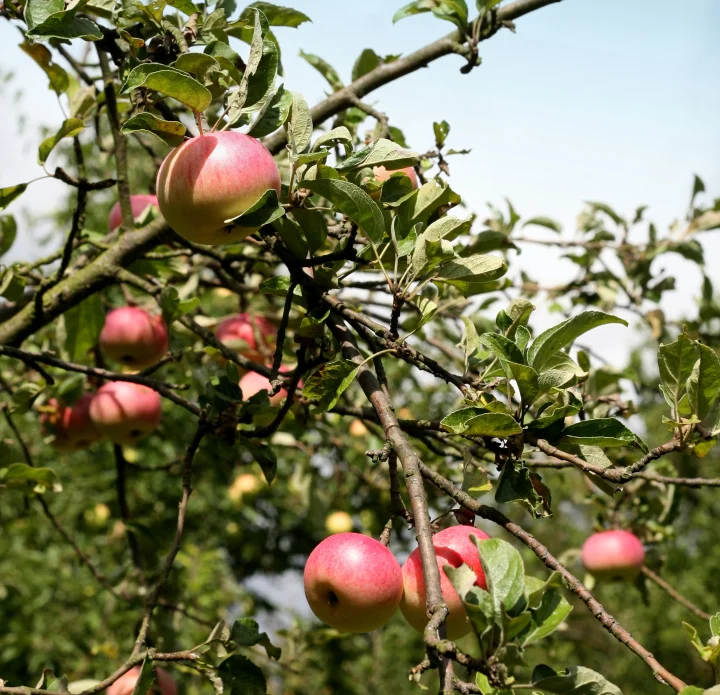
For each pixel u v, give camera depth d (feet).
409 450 2.19
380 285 3.11
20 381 4.01
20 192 2.73
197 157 2.24
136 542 3.79
